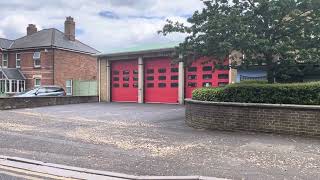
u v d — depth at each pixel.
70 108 21.38
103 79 28.70
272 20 11.98
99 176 6.62
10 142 9.71
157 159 7.75
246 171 6.73
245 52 12.09
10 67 36.72
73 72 36.19
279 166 7.05
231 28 11.17
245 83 12.77
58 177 6.57
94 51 38.66
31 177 6.57
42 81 34.75
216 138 10.16
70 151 8.59
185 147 8.94
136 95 26.92
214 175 6.49
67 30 37.75
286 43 11.76
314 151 8.34
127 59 27.33
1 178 6.50
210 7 12.38
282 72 13.44
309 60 12.60
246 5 12.03
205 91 12.70
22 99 22.02
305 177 6.32
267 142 9.45
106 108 21.16
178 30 12.73
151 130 11.80
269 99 11.02
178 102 24.31
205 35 11.93
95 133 11.19
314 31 11.95
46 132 11.40
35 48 34.91
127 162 7.53
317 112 10.00
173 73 24.75
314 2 11.52
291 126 10.43
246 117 11.23
